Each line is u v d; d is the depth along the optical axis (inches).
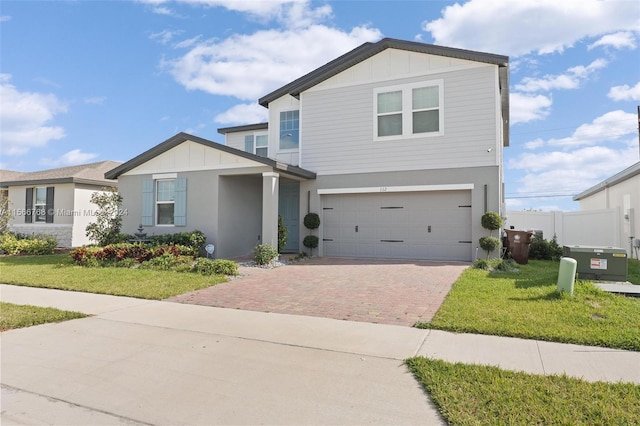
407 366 157.2
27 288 335.0
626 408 119.3
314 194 534.9
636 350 169.9
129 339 197.8
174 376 152.4
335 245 526.9
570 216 697.0
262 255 436.8
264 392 137.0
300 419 118.3
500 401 124.3
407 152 489.1
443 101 474.3
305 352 175.6
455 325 204.2
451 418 114.7
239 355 173.5
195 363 165.2
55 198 766.5
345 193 521.7
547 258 498.9
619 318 206.5
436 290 297.4
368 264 443.5
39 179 763.4
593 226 649.6
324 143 533.3
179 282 339.9
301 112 548.7
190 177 520.7
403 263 448.5
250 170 478.9
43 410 128.5
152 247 467.5
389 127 501.4
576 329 192.9
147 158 547.5
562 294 249.6
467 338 189.3
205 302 277.0
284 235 502.3
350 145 519.2
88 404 131.8
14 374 156.9
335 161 526.3
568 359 160.2
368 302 266.8
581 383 135.9
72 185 748.0
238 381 146.6
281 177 517.0
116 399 134.6
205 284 333.1
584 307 227.3
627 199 613.0
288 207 587.2
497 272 366.9
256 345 186.2
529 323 202.8
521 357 162.9
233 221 530.0
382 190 498.3
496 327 198.5
